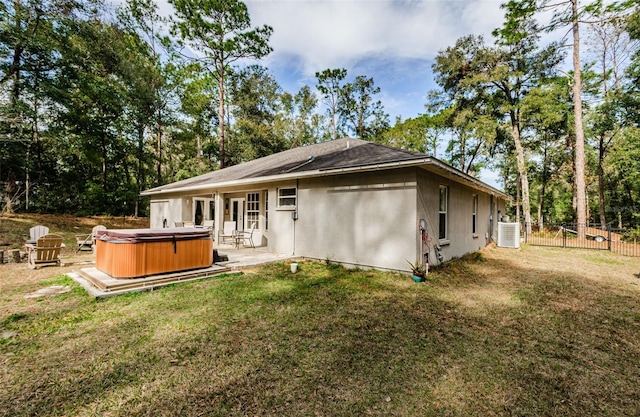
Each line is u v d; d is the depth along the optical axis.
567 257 9.18
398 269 6.18
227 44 19.00
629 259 8.80
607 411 2.10
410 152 6.77
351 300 4.51
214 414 2.00
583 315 4.01
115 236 5.07
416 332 3.38
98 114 16.89
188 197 12.70
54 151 15.66
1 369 2.52
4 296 4.52
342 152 9.07
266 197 10.30
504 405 2.14
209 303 4.27
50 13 12.75
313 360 2.72
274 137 26.95
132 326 3.43
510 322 3.73
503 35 15.30
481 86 18.48
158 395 2.20
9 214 13.20
